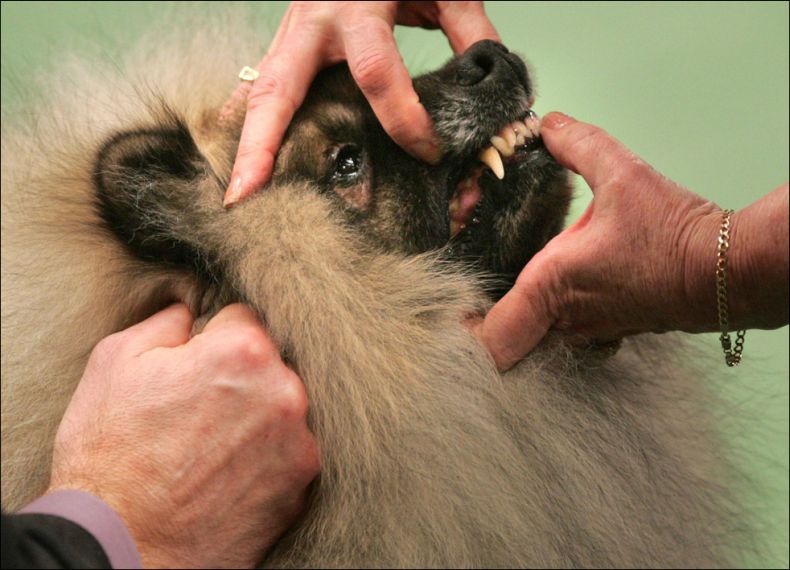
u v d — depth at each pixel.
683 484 2.00
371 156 2.04
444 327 1.85
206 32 2.70
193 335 1.80
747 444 2.40
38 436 1.82
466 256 2.04
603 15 3.39
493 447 1.75
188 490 1.51
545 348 1.87
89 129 2.05
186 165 1.91
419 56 3.39
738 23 3.29
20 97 2.46
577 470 1.82
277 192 1.90
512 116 1.99
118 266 1.84
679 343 2.30
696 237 1.47
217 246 1.81
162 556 1.50
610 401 1.95
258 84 2.03
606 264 1.57
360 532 1.66
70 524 1.35
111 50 2.80
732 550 2.11
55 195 1.93
